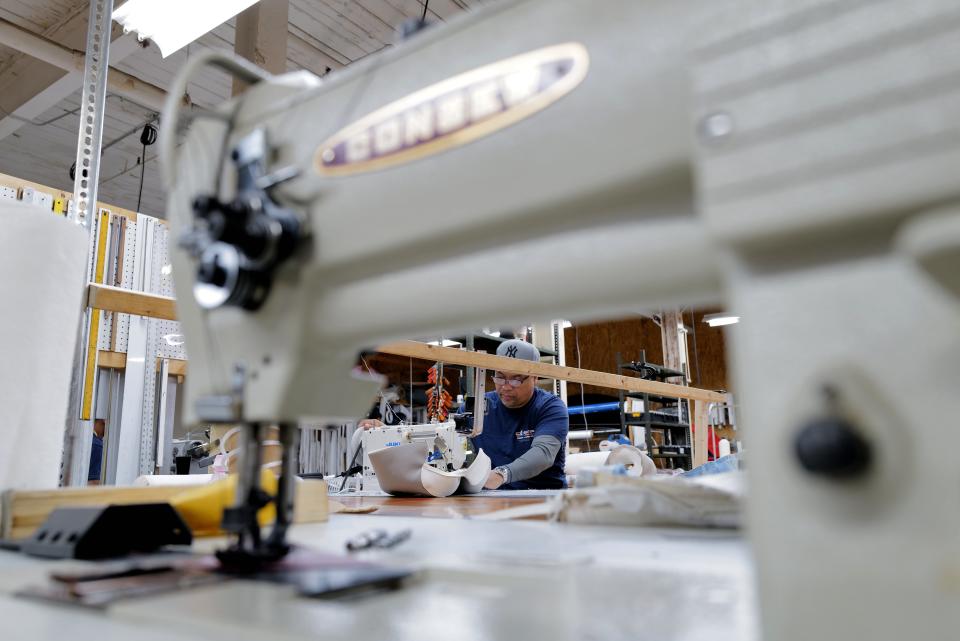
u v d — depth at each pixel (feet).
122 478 9.49
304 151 2.27
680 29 1.49
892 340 0.96
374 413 9.48
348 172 2.11
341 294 2.15
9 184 8.46
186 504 3.22
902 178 0.95
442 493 5.56
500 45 1.82
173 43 6.60
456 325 1.95
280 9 12.22
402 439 8.24
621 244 1.55
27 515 3.09
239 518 2.23
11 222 3.60
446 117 1.89
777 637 0.95
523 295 1.73
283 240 2.14
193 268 2.58
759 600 0.99
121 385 9.65
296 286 2.21
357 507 4.50
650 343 27.76
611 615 1.49
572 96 1.61
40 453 3.64
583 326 29.04
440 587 1.87
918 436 0.91
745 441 1.06
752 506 1.02
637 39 1.54
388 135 2.03
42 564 2.41
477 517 3.80
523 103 1.71
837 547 0.93
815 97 1.06
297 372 2.25
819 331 1.01
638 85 1.51
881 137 0.99
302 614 1.53
